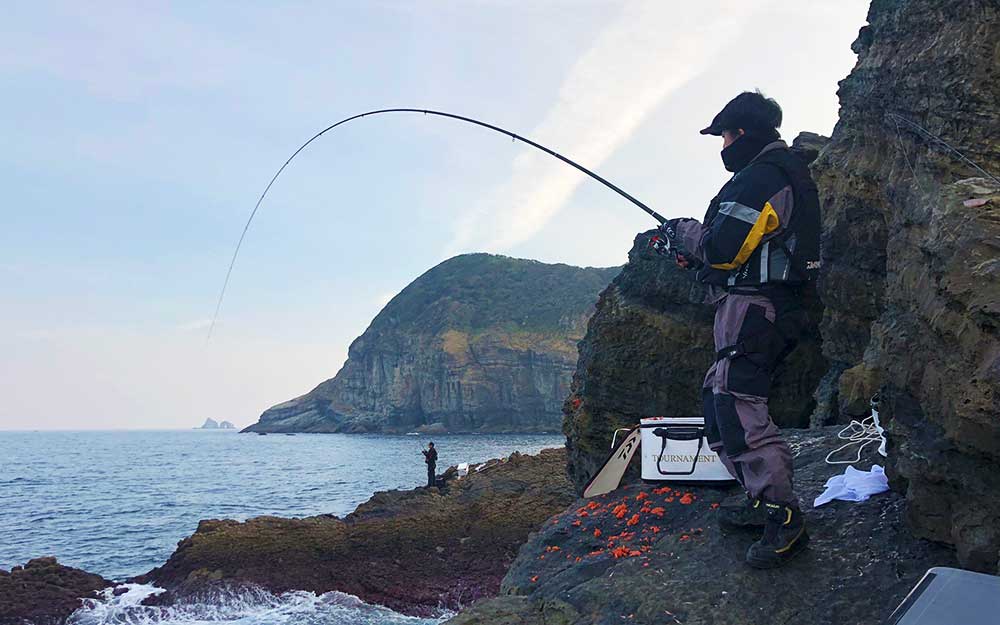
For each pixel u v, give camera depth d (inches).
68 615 521.3
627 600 146.6
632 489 213.5
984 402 106.8
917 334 132.4
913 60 269.6
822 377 361.4
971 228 117.4
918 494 133.0
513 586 184.9
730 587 140.0
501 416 7632.9
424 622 495.8
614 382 465.1
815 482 180.9
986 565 114.6
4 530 1173.7
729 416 141.2
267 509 1435.8
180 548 631.2
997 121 235.3
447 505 739.4
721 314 143.8
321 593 559.8
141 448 6092.5
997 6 241.8
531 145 208.4
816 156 370.3
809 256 138.6
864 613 124.0
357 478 2249.0
